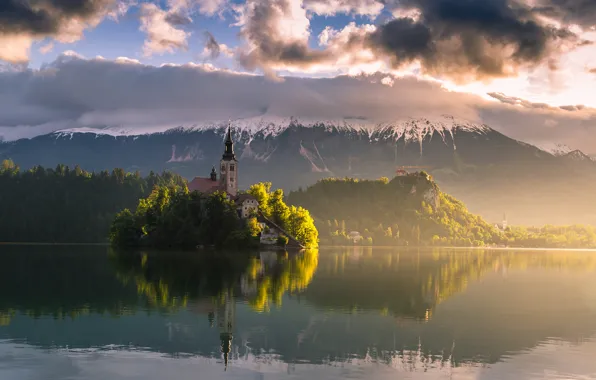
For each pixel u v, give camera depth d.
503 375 59.53
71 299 100.12
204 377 57.81
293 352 66.31
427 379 58.06
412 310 92.94
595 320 86.81
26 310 89.31
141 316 85.12
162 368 60.31
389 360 63.81
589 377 59.22
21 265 170.88
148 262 184.50
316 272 155.38
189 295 105.56
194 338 72.00
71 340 70.56
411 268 181.00
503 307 98.00
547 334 76.75
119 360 62.84
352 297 105.69
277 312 89.25
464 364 62.84
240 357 64.31
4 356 63.81
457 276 155.38
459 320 85.25
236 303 97.06
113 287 116.50
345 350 67.38
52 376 57.47
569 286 134.75
